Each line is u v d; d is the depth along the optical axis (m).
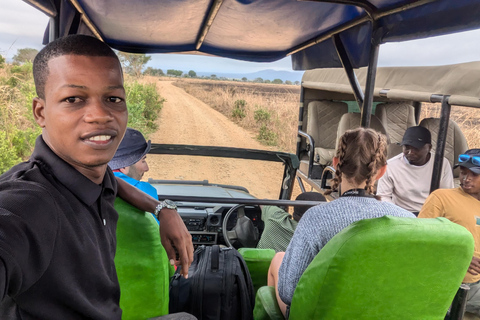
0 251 0.61
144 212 1.33
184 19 2.78
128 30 3.11
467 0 1.93
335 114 6.85
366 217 1.45
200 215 2.68
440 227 1.25
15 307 0.75
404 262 1.25
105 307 0.87
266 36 3.25
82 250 0.79
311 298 1.31
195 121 18.36
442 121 3.42
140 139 2.03
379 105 6.64
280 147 14.27
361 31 2.81
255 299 2.02
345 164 1.59
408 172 3.54
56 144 0.82
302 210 2.48
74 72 0.79
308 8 2.54
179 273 1.75
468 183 2.62
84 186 0.82
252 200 2.09
